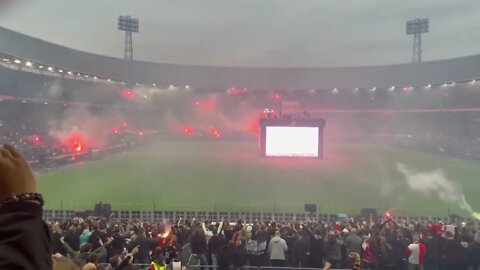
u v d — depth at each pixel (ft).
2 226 3.80
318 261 40.14
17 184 4.18
